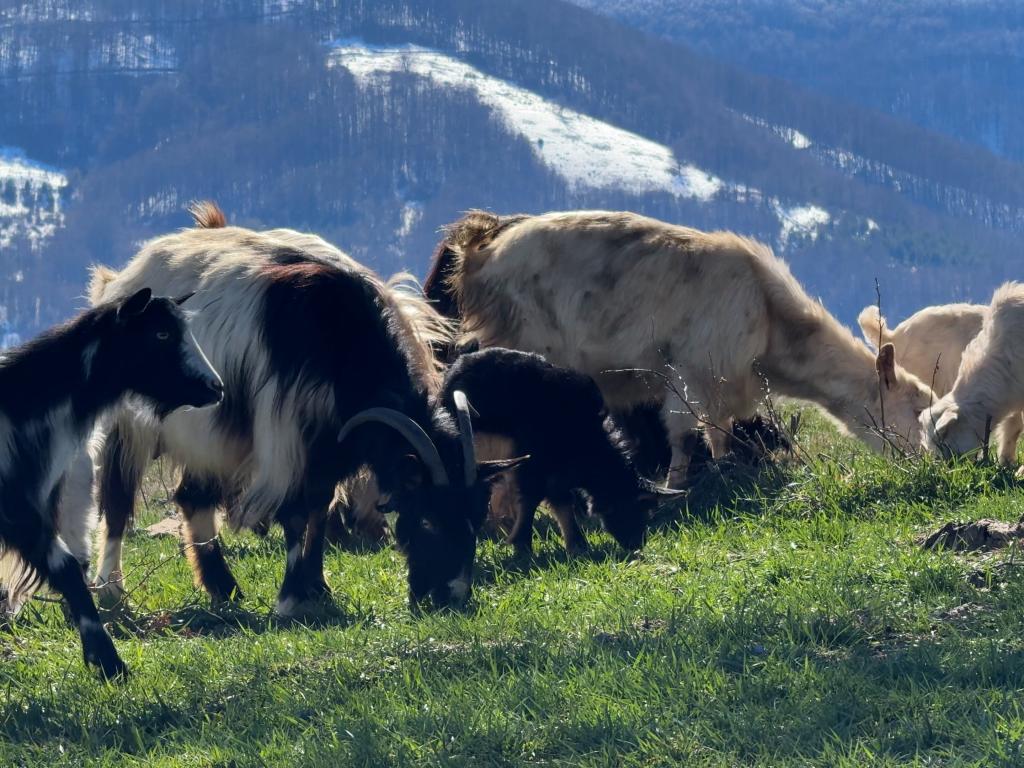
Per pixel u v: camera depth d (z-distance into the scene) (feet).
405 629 28.19
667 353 45.78
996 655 21.65
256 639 28.96
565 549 39.68
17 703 25.35
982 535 30.71
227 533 49.14
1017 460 44.55
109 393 28.17
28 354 27.37
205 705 24.29
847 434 46.88
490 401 38.50
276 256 35.63
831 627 24.57
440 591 31.07
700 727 19.92
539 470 38.83
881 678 21.45
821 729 19.47
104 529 37.68
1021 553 28.81
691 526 39.22
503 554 39.50
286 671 25.93
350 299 34.01
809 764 18.24
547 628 26.91
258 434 33.96
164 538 50.47
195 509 36.91
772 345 46.21
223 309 34.32
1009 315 42.32
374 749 20.08
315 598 34.40
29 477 27.04
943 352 55.98
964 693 20.20
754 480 41.98
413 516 31.55
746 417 47.14
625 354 46.16
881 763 17.84
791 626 24.53
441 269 49.49
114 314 27.84
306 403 33.45
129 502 37.63
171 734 22.82
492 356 39.50
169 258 36.70
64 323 28.50
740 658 23.12
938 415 42.93
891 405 45.73
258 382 33.71
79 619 27.02
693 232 47.01
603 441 38.83
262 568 40.63
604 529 39.83
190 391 28.45
